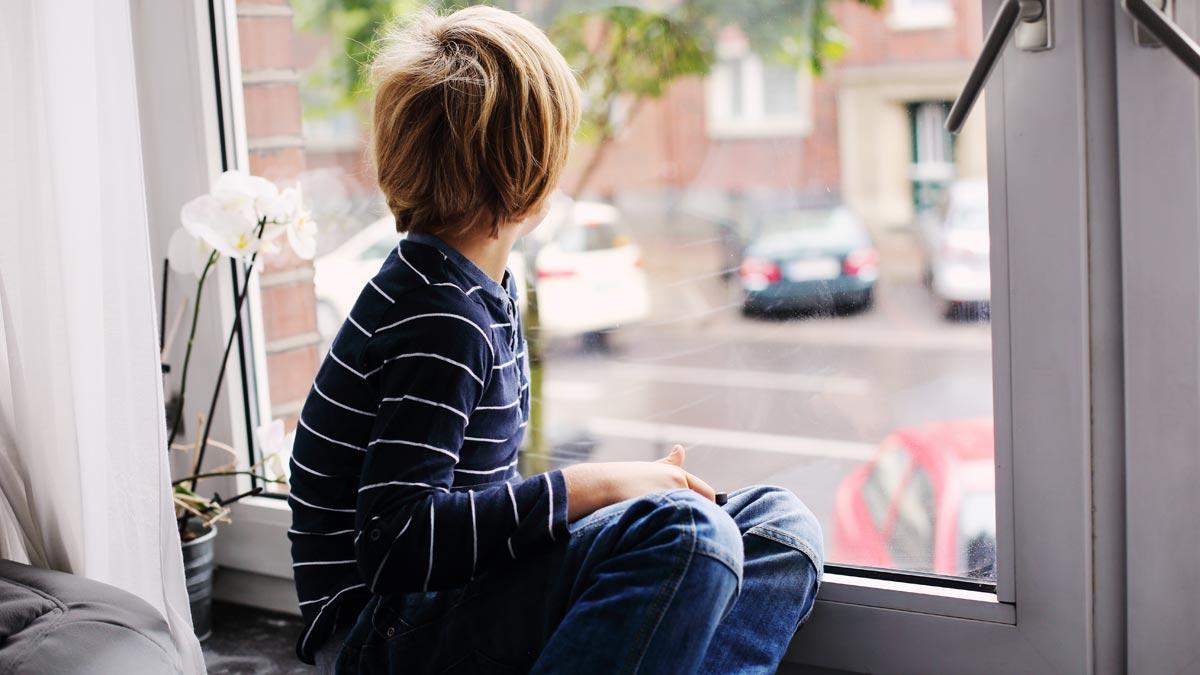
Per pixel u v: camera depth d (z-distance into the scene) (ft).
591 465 3.34
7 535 3.97
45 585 3.29
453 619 3.26
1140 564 3.40
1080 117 3.30
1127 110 3.24
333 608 3.43
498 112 3.27
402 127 3.32
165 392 5.01
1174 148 3.21
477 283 3.33
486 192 3.31
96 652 3.06
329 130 4.84
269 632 4.65
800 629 3.96
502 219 3.37
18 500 3.85
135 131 3.66
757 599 3.22
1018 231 3.45
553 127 3.36
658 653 2.90
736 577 3.01
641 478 3.33
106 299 3.68
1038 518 3.53
